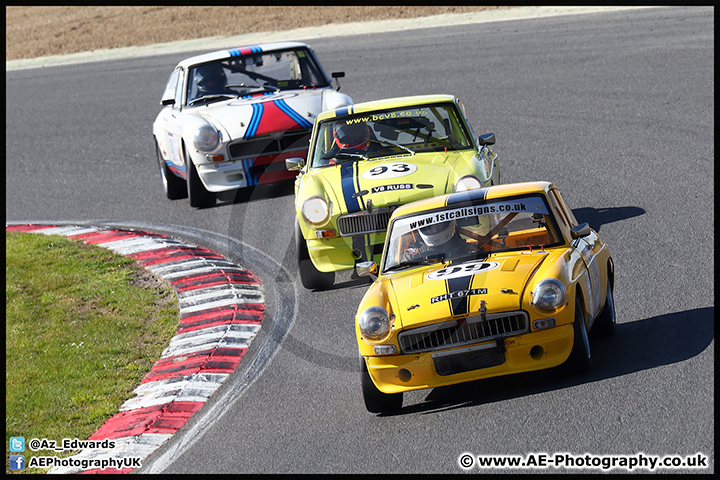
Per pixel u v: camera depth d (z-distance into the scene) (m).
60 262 39.81
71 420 25.50
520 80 66.81
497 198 25.59
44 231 45.88
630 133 50.00
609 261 26.19
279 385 26.03
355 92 69.44
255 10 113.88
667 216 35.78
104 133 69.44
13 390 27.78
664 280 28.91
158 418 24.81
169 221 45.44
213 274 36.25
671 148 46.03
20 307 34.72
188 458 22.30
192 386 26.64
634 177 42.19
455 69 73.12
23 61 106.94
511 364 21.50
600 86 61.72
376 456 20.39
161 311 33.19
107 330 31.81
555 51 74.50
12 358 30.14
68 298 35.28
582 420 20.06
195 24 111.94
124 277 37.16
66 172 59.78
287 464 20.91
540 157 48.16
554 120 55.31
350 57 83.38
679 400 20.14
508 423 20.67
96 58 102.44
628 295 28.17
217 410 25.05
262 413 24.33
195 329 31.03
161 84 83.88
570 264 22.67
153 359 29.17
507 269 22.67
